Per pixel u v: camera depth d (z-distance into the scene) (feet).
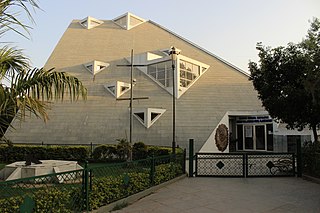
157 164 34.99
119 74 98.48
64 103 86.94
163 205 25.85
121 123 80.59
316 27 40.22
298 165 42.04
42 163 39.55
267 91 48.73
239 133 94.32
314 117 45.37
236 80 99.40
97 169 24.18
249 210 24.35
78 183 21.95
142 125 80.12
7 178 36.06
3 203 16.48
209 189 32.89
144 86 92.43
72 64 105.91
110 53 111.55
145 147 64.69
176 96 87.30
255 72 51.52
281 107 45.88
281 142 83.76
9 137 80.48
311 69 37.76
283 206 25.59
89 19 132.36
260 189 32.99
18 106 18.24
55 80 19.76
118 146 63.21
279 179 39.81
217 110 84.48
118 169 27.14
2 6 15.75
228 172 43.32
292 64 46.16
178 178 39.04
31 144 74.43
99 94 90.68
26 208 17.46
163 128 78.79
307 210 24.30
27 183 18.52
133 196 27.71
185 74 92.48
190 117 81.61
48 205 18.83
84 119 82.23
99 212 22.79
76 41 120.57
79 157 67.31
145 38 124.26
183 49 115.55
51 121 82.94
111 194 25.09
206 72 101.76
